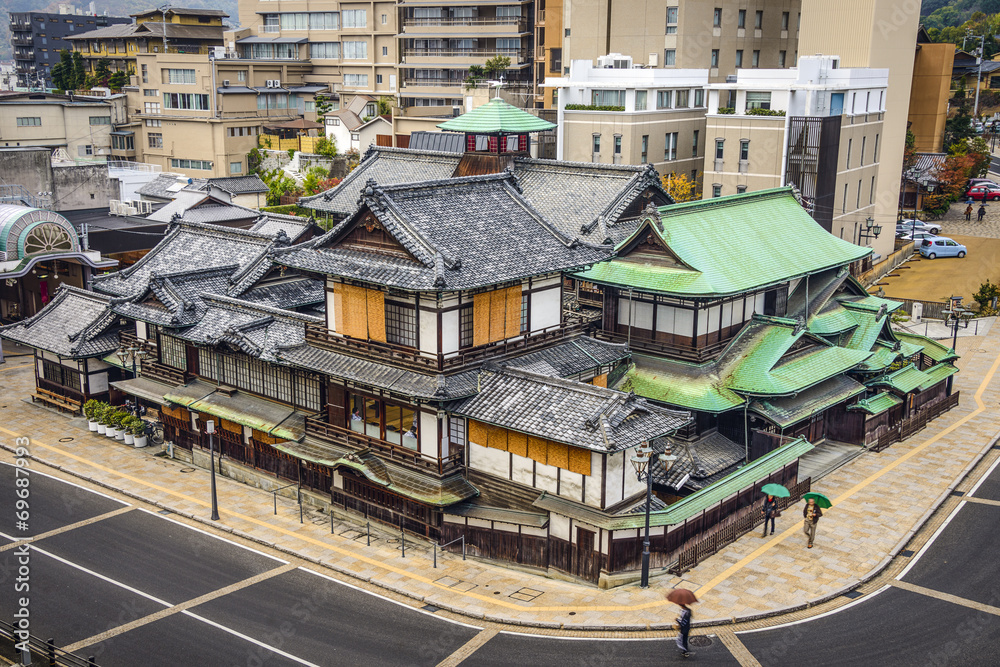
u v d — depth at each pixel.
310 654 32.38
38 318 59.94
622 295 50.22
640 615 34.53
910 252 93.50
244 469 48.72
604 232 55.84
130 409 56.94
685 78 87.88
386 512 42.34
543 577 38.19
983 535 41.31
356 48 138.25
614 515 36.25
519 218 43.44
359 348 41.22
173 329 50.28
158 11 152.75
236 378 49.09
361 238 40.81
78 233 73.56
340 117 121.56
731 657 31.84
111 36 150.62
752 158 80.06
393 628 34.09
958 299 68.50
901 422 53.47
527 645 32.81
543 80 122.12
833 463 49.66
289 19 144.25
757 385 45.91
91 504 45.66
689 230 50.16
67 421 57.28
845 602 35.56
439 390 37.53
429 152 71.38
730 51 104.62
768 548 39.97
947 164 108.75
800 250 54.25
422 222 39.66
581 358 43.69
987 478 48.06
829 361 49.81
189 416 50.78
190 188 94.19
